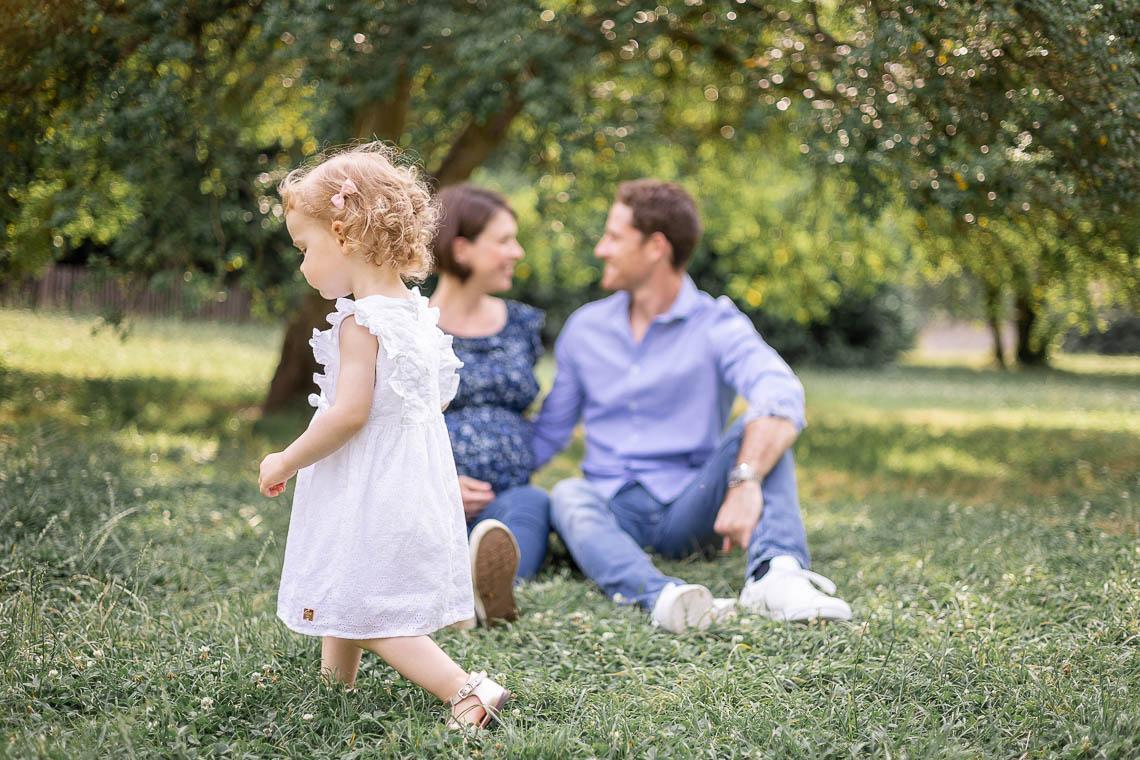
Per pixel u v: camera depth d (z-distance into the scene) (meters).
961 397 15.12
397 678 2.52
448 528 2.29
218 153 5.45
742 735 2.17
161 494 4.53
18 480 4.02
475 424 3.78
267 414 8.16
